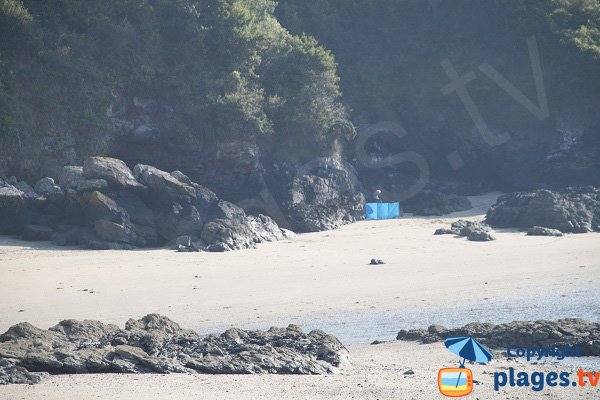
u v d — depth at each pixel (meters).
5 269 152.88
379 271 154.62
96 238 185.62
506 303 114.19
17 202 188.88
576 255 169.25
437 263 164.12
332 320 108.06
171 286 139.00
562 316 101.81
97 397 58.91
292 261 170.00
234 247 187.50
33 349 71.06
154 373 68.00
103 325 81.62
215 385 63.38
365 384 64.50
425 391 62.09
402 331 92.81
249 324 106.62
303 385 63.88
